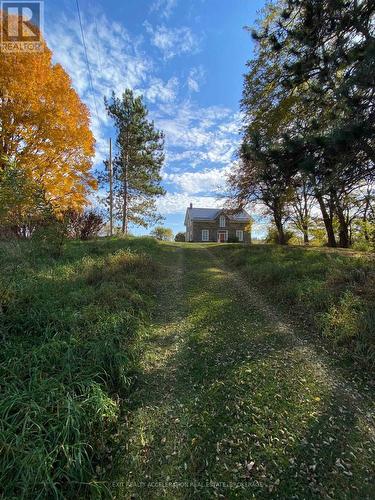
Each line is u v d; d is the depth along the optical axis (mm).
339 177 4367
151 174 24844
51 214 7570
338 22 5074
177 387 3389
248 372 3576
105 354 3502
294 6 5762
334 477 2219
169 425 2814
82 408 2568
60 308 4488
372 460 2348
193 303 6270
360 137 3742
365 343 3803
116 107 22500
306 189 4742
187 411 2988
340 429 2664
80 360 3340
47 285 5188
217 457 2447
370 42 4434
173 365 3852
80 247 10570
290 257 9930
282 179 4832
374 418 2779
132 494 2162
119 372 3387
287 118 8773
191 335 4680
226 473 2301
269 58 8656
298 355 3947
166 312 5750
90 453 2436
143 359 3912
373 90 4145
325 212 16250
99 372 3215
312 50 5656
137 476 2307
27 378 2926
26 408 2424
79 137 13664
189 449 2541
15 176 4988
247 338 4504
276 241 23469
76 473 2195
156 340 4543
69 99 13453
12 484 2000
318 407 2947
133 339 4262
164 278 8375
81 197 15266
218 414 2920
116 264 7789
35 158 12398
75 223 14570
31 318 3951
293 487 2158
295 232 23516
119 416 2908
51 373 3076
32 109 11797
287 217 20531
